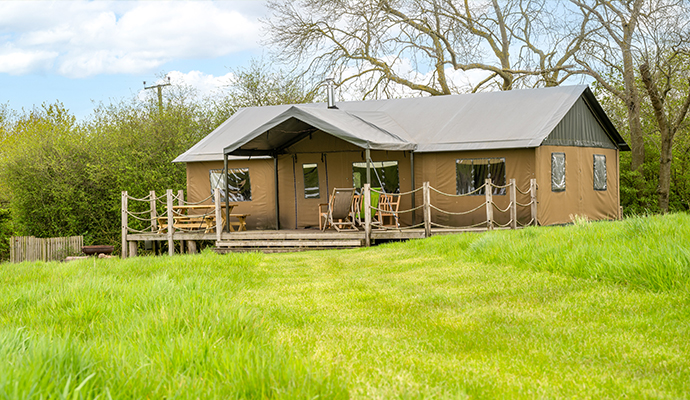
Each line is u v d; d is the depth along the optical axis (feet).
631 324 14.47
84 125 78.74
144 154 74.08
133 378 8.82
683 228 23.67
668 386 10.13
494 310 17.20
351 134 44.65
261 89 97.96
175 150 77.15
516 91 57.62
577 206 54.24
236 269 29.07
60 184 71.56
